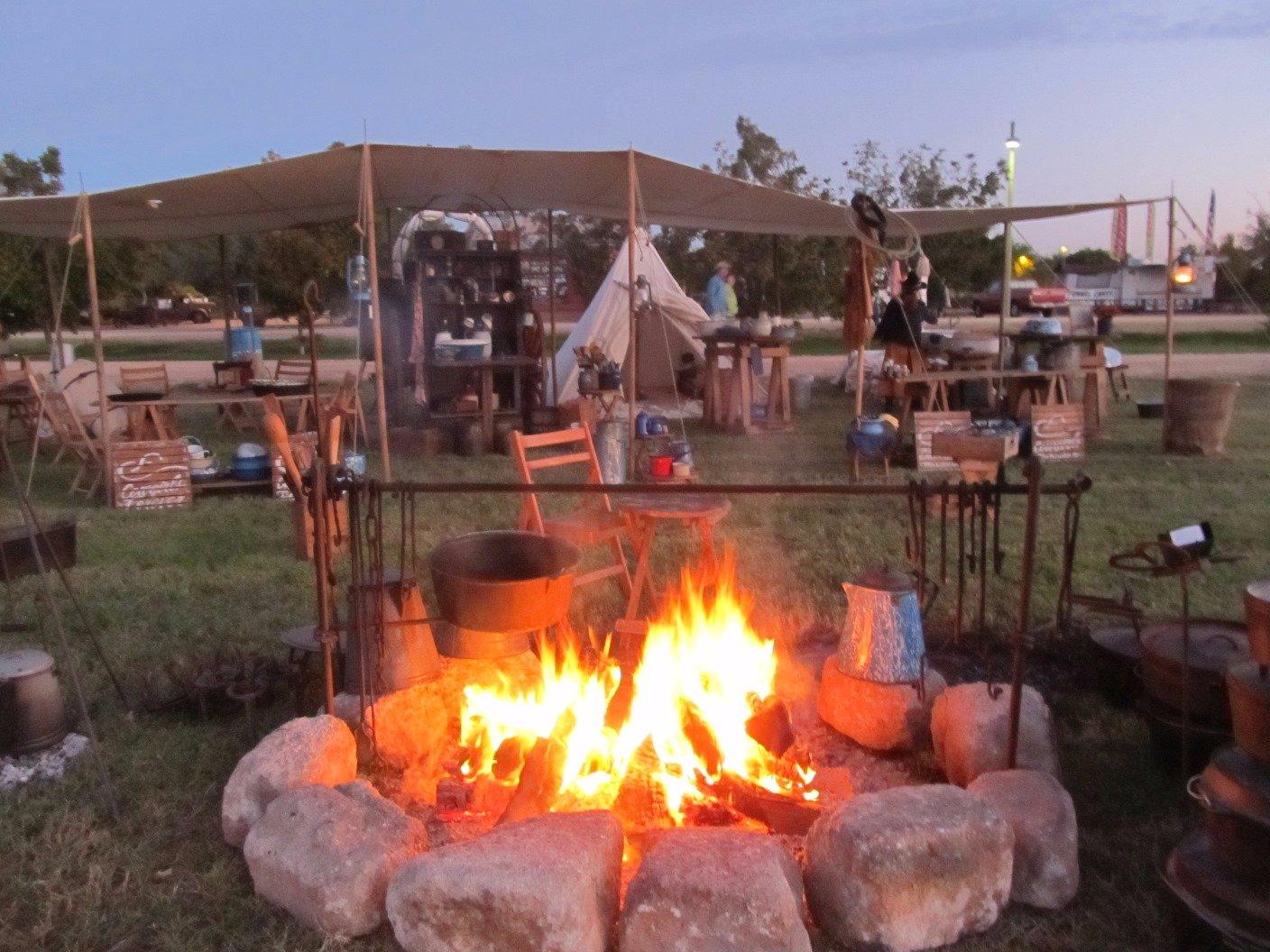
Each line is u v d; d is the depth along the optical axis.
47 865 3.07
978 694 3.51
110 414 10.42
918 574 3.31
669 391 14.40
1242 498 8.09
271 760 3.21
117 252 20.06
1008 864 2.74
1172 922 2.70
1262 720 2.52
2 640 4.94
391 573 3.98
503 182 9.77
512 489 3.42
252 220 12.06
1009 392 11.94
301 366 13.81
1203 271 30.41
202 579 6.05
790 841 3.15
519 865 2.54
